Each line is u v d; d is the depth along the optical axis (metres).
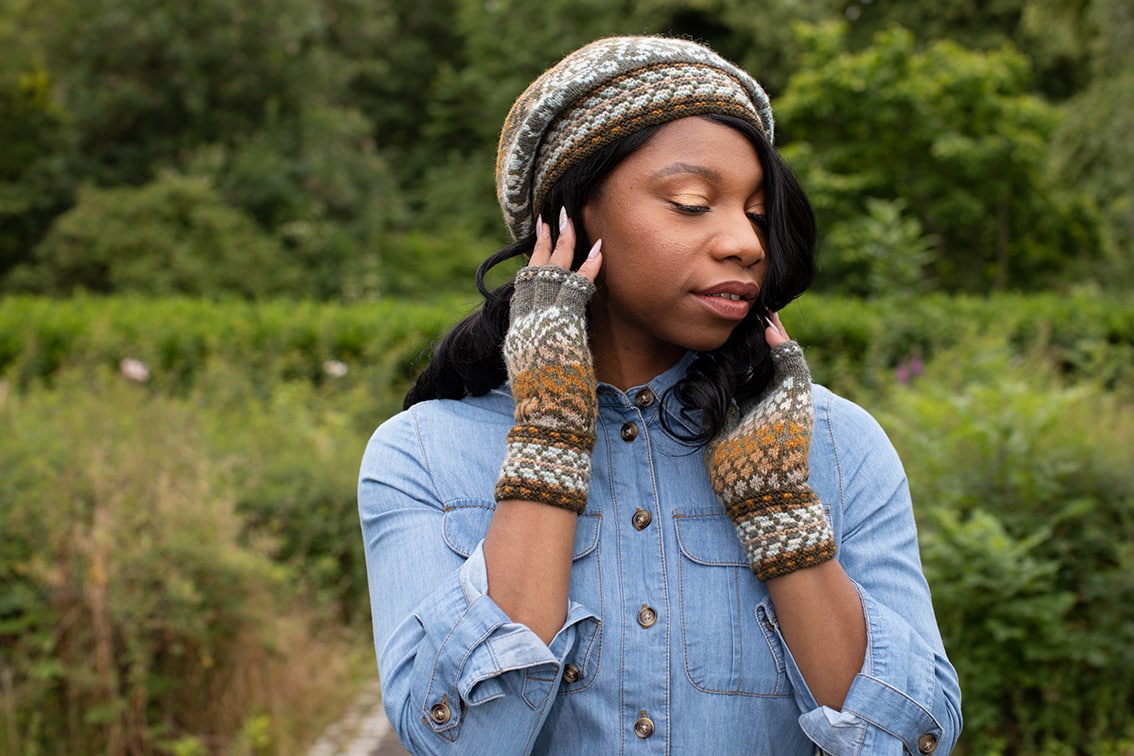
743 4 18.98
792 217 1.22
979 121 12.87
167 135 16.84
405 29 22.38
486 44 20.58
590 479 1.24
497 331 1.30
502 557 1.13
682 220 1.16
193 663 3.82
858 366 7.65
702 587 1.20
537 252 1.23
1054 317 8.23
